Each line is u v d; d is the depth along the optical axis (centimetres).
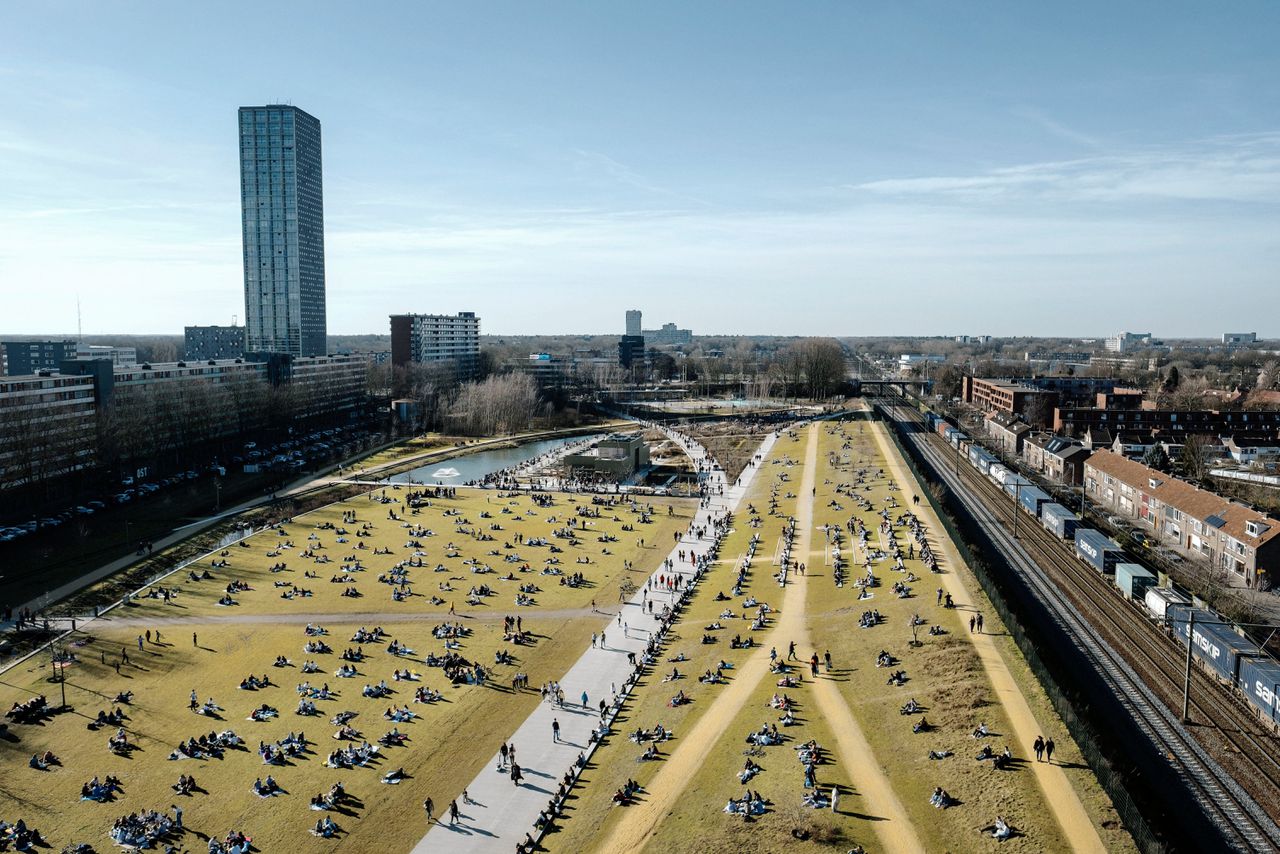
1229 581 13888
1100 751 8031
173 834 7888
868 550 15250
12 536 17175
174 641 12394
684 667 11394
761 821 7550
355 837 7919
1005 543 16262
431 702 10625
